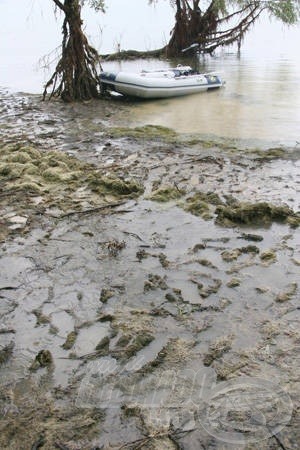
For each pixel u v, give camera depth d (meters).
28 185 8.13
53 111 14.55
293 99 15.39
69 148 10.56
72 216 7.19
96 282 5.57
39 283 5.57
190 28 27.19
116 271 5.78
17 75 21.86
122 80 15.82
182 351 4.48
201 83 16.83
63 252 6.21
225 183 8.30
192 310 5.04
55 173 8.59
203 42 27.33
